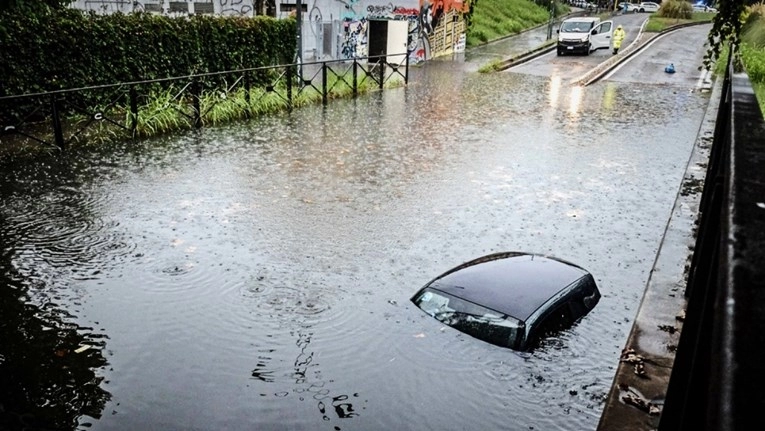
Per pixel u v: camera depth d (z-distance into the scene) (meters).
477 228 7.00
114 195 7.74
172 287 5.39
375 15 26.39
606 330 4.83
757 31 25.58
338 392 4.04
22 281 5.42
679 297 4.91
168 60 13.85
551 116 14.52
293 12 23.95
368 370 4.27
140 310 5.00
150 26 13.34
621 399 3.54
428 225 7.05
